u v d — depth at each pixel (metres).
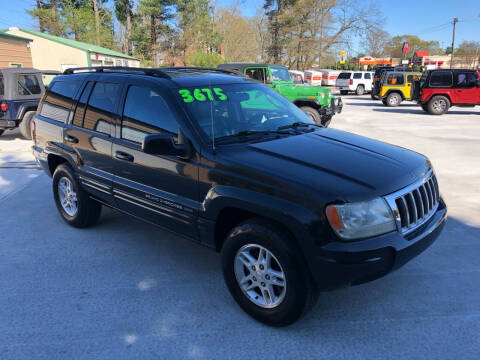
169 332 2.91
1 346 2.78
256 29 56.38
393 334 2.85
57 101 4.77
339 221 2.50
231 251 3.00
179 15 48.06
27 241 4.49
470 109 20.12
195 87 3.59
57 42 27.16
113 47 46.91
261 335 2.87
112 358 2.66
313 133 3.66
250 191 2.79
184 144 3.20
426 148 9.44
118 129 3.84
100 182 4.12
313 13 49.22
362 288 3.45
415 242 2.73
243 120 3.58
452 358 2.61
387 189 2.69
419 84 18.22
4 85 10.53
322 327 2.94
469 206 5.43
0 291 3.47
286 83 13.13
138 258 4.07
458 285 3.47
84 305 3.25
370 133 11.95
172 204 3.36
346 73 33.16
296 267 2.64
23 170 7.65
